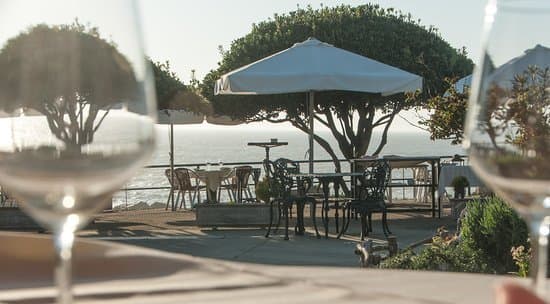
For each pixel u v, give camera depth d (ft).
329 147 81.51
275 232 42.16
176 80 59.93
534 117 3.03
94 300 3.26
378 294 3.35
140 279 3.64
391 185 51.96
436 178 51.13
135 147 2.85
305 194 41.65
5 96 2.81
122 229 44.37
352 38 80.38
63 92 2.80
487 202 26.63
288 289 3.47
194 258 3.85
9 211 42.75
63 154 2.74
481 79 3.19
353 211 48.60
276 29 82.79
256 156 368.48
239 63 81.66
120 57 2.92
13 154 2.72
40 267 3.62
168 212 54.29
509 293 2.31
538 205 2.89
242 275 3.72
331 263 33.01
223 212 43.78
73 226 2.77
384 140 81.41
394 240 25.67
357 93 78.23
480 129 3.05
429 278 3.72
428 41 81.51
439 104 46.55
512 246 24.11
